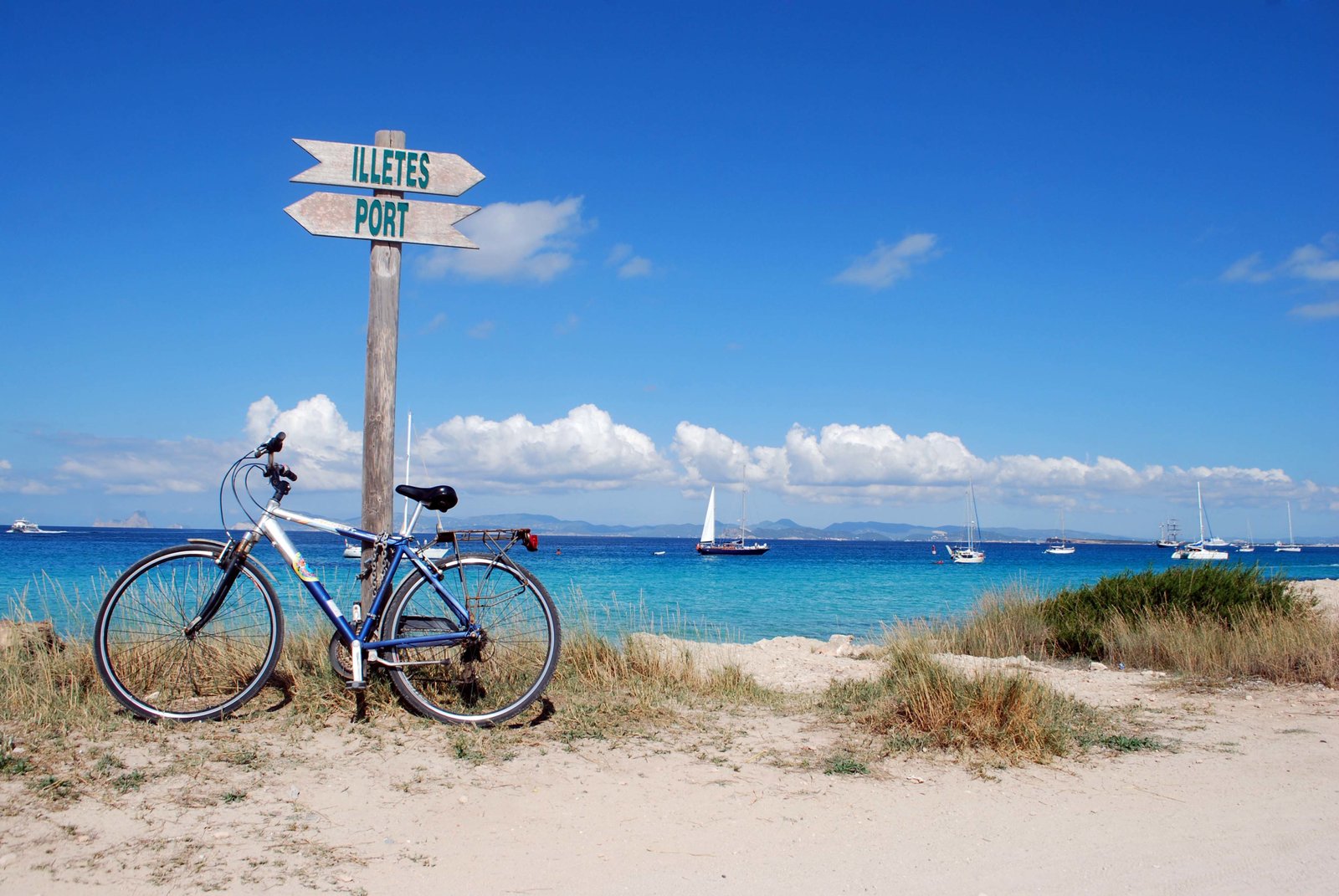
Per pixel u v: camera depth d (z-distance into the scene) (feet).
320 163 18.92
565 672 21.22
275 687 17.83
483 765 14.48
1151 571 40.32
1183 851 11.76
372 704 16.87
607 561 219.61
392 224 19.13
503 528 17.28
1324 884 10.70
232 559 16.62
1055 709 19.22
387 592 16.90
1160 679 26.25
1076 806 13.50
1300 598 36.99
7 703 15.83
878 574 157.38
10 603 21.77
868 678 24.48
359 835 11.49
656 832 12.06
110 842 10.78
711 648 30.68
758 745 16.56
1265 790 14.47
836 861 11.26
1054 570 181.06
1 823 11.05
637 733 16.90
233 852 10.72
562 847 11.46
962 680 19.07
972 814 13.08
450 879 10.32
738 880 10.61
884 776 14.87
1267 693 23.79
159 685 16.57
